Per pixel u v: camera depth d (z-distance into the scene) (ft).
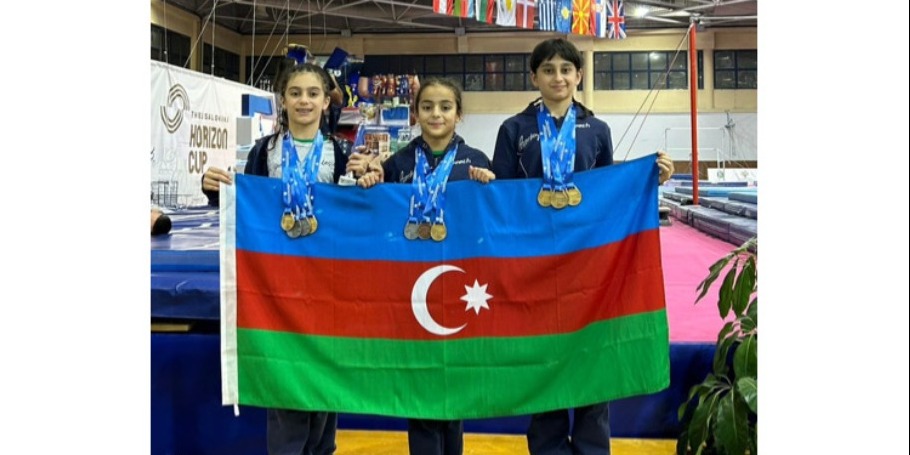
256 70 52.44
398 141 35.81
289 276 6.50
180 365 8.16
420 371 6.50
